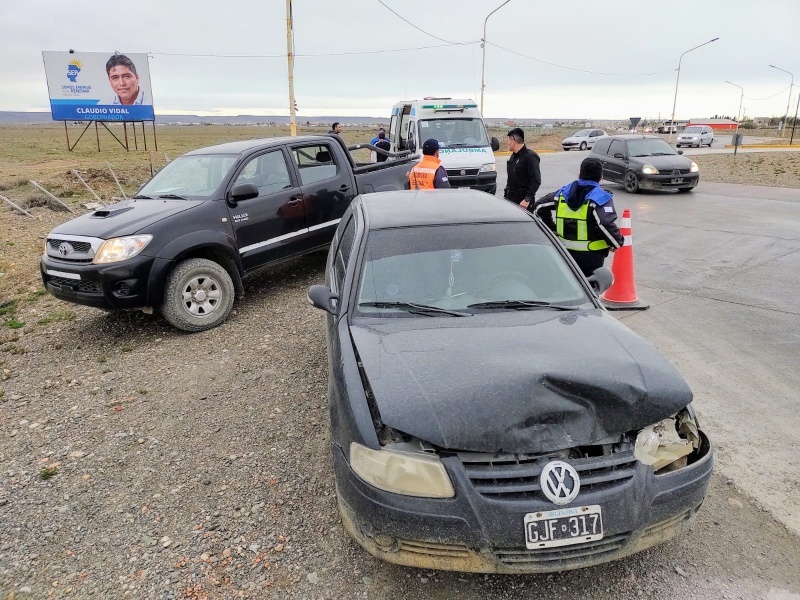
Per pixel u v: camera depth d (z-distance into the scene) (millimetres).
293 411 4473
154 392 4879
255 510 3350
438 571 2867
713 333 5703
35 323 6695
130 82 33281
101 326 6523
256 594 2750
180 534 3174
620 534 2473
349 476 2619
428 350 2979
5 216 13125
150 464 3850
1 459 3959
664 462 2615
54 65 31875
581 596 2697
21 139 61406
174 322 6043
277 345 5781
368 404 2703
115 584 2840
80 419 4473
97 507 3428
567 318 3357
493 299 3545
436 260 3736
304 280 7996
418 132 14086
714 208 12992
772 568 2826
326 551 3014
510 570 2449
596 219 5172
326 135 8031
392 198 4715
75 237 5848
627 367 2779
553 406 2521
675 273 7832
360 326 3334
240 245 6602
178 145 46938
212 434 4195
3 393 4953
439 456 2461
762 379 4730
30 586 2842
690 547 2980
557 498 2383
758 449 3793
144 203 6539
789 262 8125
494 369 2732
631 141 16625
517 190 7988
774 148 41000
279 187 7113
